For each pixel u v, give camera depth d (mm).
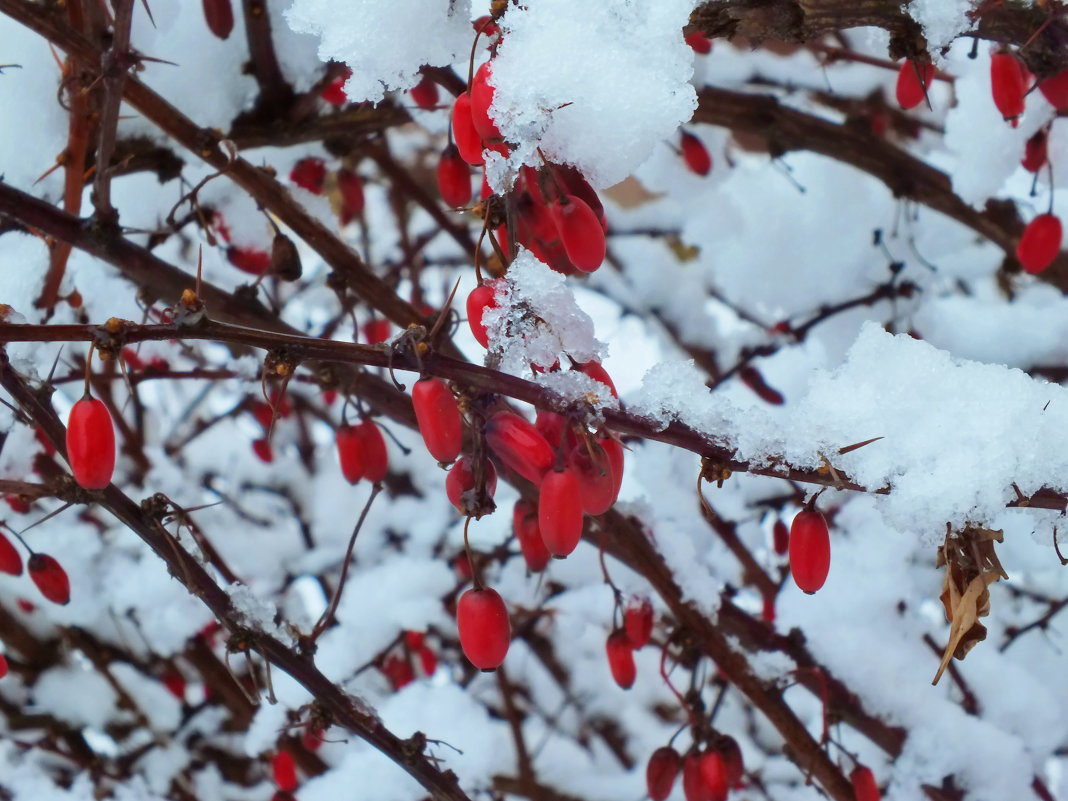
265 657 336
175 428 579
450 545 526
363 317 591
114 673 527
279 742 397
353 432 362
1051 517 301
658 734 578
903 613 440
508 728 560
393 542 548
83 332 286
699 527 484
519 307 284
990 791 387
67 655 527
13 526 460
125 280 420
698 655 373
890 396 295
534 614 469
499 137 282
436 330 287
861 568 415
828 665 391
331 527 567
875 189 524
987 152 398
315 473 591
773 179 526
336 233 393
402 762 347
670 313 571
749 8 310
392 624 468
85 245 337
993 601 524
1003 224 442
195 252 535
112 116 316
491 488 290
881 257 513
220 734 541
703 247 522
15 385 317
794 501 469
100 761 509
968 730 390
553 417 290
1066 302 490
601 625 469
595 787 544
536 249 290
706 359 572
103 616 507
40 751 522
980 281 604
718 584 381
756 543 518
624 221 554
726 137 520
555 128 284
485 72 282
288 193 364
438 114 416
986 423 292
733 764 364
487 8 308
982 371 296
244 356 410
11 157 372
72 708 517
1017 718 415
